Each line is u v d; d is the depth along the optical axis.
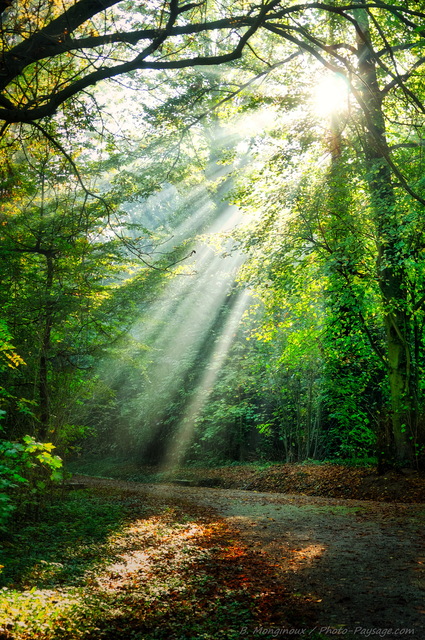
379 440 15.80
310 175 15.91
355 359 17.89
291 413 21.56
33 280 11.75
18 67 6.95
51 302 11.51
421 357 16.81
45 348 11.65
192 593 6.27
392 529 9.59
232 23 8.09
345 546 8.39
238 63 14.24
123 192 12.84
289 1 12.20
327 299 17.22
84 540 8.95
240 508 12.69
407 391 15.69
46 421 11.38
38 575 6.82
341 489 15.52
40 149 11.22
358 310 15.38
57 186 11.84
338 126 13.41
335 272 15.48
